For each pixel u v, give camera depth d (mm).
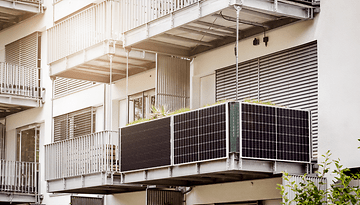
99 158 16281
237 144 11641
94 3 20516
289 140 12148
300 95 13242
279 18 13547
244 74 14688
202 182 14898
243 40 14703
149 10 15102
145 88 18125
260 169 11867
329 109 12359
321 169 12250
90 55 17031
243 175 13625
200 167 12594
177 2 14422
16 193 22406
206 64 15789
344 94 12102
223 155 11812
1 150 25219
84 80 19344
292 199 11469
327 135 12320
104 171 16062
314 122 12867
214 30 14484
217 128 12078
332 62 12414
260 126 11859
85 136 16984
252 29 14398
